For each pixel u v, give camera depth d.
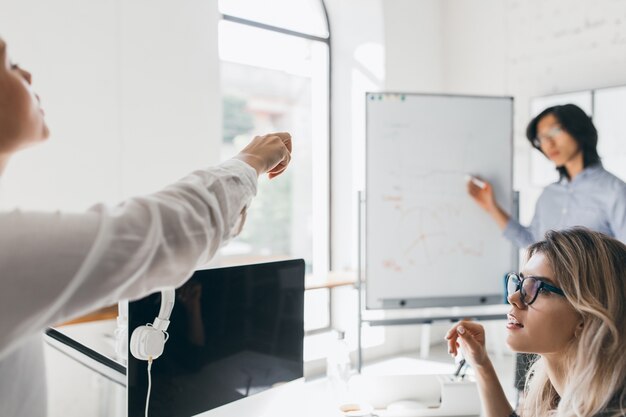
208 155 2.01
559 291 0.96
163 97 1.90
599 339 0.89
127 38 1.81
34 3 1.62
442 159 2.22
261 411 1.25
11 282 0.35
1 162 0.44
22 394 0.55
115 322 1.29
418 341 2.86
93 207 0.41
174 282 0.45
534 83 2.66
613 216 2.12
